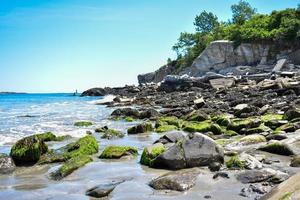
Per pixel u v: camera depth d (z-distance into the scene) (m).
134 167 10.37
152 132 18.92
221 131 16.75
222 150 10.32
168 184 8.04
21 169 10.55
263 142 12.98
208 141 10.36
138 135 17.97
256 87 43.59
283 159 10.46
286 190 5.68
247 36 93.88
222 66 101.25
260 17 104.75
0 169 10.44
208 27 144.12
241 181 8.22
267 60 89.25
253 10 138.00
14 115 32.66
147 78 138.50
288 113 18.03
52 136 16.41
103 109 40.78
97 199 7.43
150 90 67.75
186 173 8.63
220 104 30.02
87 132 19.14
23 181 9.13
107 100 56.06
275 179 8.05
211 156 10.00
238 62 97.56
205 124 17.44
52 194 7.90
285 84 38.91
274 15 95.44
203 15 144.75
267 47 89.44
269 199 5.65
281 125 16.41
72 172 9.77
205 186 7.98
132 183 8.53
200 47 124.00
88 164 10.63
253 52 93.50
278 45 87.06
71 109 41.47
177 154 10.06
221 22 144.62
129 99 52.25
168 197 7.39
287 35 84.00
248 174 8.41
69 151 12.49
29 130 20.67
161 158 10.14
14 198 7.67
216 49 102.00
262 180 8.12
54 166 10.92
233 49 98.00
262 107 24.42
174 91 61.34
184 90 59.41
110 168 10.23
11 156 11.30
